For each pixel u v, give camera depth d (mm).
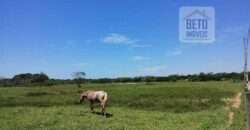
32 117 33531
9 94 82062
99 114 37031
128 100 60500
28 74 170875
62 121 31078
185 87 91500
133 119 33531
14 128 27266
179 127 28750
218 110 43188
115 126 28625
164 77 165500
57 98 65875
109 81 166250
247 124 9086
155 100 59531
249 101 9047
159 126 29266
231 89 84062
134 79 169250
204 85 109188
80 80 156500
